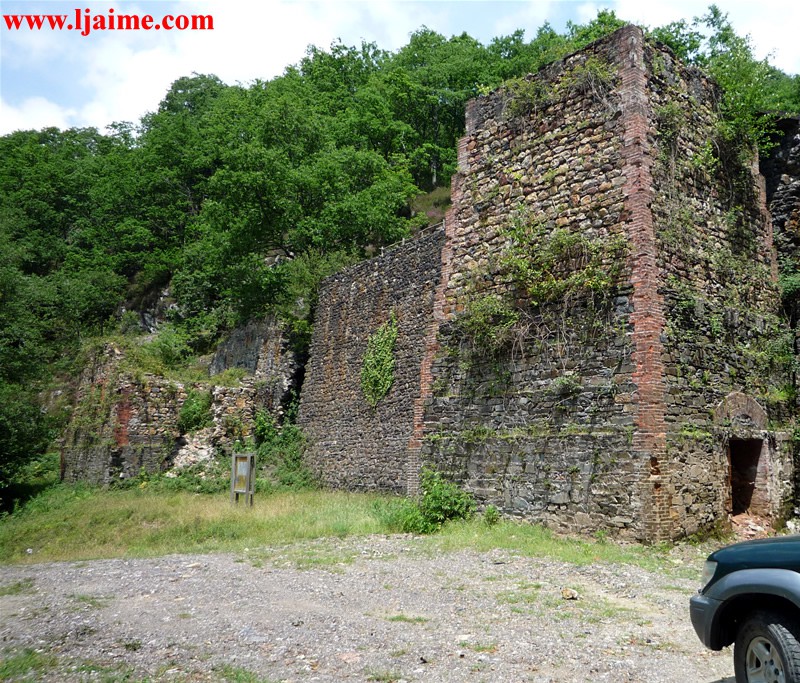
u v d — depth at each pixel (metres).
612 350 10.50
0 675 4.91
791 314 12.70
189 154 44.50
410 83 43.28
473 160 13.52
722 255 11.73
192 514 14.87
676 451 10.02
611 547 9.60
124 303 42.72
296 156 31.39
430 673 4.83
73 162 52.00
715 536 10.27
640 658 5.16
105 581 8.66
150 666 5.07
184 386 23.02
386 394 19.02
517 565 8.72
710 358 10.95
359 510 14.17
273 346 24.67
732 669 4.95
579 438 10.66
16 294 24.30
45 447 25.62
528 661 5.08
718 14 24.64
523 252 12.14
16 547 14.06
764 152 13.45
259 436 23.30
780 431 11.78
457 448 12.60
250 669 4.95
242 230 28.91
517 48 44.56
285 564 9.27
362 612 6.57
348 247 28.36
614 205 10.97
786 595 3.87
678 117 11.41
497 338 12.13
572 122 11.88
